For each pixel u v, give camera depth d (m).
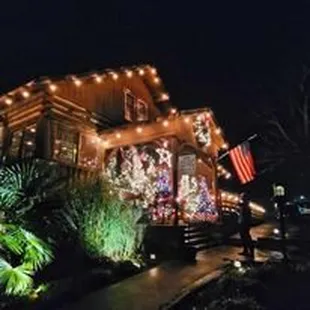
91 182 10.45
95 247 9.73
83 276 8.48
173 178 13.96
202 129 16.81
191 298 7.75
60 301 7.29
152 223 14.35
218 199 18.47
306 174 32.44
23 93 13.50
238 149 16.19
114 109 17.72
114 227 10.17
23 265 7.65
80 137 15.29
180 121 14.98
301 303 6.76
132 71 18.73
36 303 6.93
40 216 8.66
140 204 12.45
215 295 7.62
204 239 14.46
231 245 15.58
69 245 9.30
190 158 18.95
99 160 16.03
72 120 14.95
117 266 9.58
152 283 8.73
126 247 10.52
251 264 10.68
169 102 21.41
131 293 7.93
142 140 15.34
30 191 8.69
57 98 14.31
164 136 14.69
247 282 8.09
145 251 12.10
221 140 18.80
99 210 9.99
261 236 16.84
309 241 14.53
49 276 8.42
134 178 17.23
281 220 10.97
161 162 18.06
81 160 15.09
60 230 9.22
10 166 9.95
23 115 14.41
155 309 6.91
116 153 16.97
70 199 9.59
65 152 14.48
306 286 7.68
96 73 16.02
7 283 6.98
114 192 10.94
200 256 12.38
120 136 15.93
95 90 16.67
